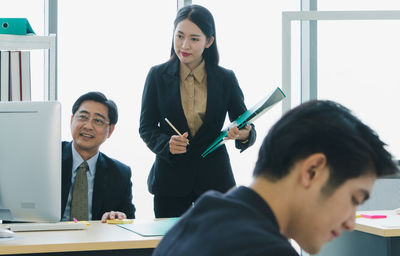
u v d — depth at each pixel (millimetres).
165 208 2381
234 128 2137
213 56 2455
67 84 3332
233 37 3449
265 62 3475
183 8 2406
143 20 3381
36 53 3316
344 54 3234
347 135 646
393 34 3232
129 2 3367
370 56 3234
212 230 625
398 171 668
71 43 3330
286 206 669
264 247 578
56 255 1549
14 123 1659
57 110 1651
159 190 2361
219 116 2404
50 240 1592
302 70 3279
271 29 3482
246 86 3459
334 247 2240
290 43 3232
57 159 1656
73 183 2238
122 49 3363
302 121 663
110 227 1878
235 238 593
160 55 3400
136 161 3357
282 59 3236
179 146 2184
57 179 1662
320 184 653
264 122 3361
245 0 3459
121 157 3346
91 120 2279
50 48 2518
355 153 640
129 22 3367
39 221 1693
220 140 2176
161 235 1677
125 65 3363
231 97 2471
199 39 2344
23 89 2430
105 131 2320
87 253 1575
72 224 1823
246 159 3426
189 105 2402
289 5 3506
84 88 3342
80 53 3336
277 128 680
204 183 2352
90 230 1805
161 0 3402
